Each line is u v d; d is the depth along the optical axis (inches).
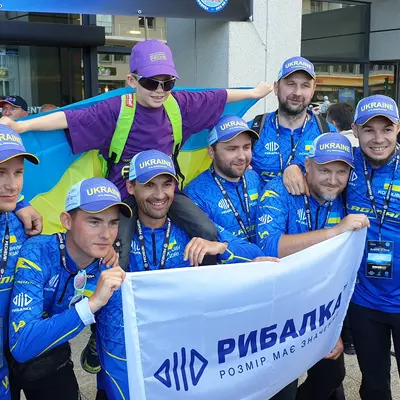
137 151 130.5
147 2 218.8
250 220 132.8
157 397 94.8
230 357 101.0
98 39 265.0
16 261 100.7
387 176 122.1
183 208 116.3
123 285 90.1
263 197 124.6
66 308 98.1
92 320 89.5
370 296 124.5
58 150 130.3
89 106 133.8
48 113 125.6
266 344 105.5
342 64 391.5
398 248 121.7
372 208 122.7
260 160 148.0
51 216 133.4
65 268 97.3
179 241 113.4
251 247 118.3
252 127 150.5
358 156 126.4
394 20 377.4
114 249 105.7
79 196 93.4
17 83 271.9
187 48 265.9
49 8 206.5
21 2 202.5
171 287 92.9
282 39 251.9
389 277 121.3
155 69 124.4
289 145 147.1
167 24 282.5
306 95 144.0
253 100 159.0
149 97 127.5
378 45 392.8
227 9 234.8
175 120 134.3
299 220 122.4
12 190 95.5
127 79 132.2
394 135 119.3
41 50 272.5
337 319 119.8
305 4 367.2
